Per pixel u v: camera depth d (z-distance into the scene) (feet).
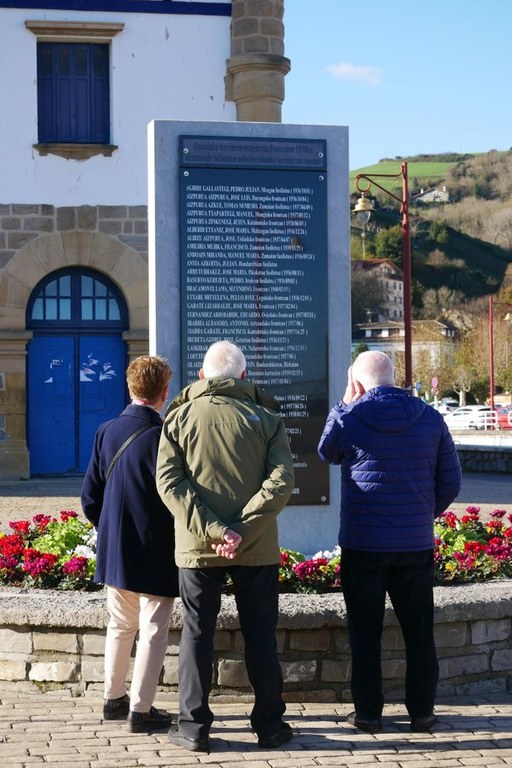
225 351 17.99
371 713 17.88
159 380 18.57
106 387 57.77
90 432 57.67
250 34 56.03
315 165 25.99
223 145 25.55
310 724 18.22
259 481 17.02
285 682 19.39
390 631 19.72
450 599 19.92
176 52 57.00
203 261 25.40
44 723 17.98
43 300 57.36
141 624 17.90
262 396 17.78
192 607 17.03
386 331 349.20
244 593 17.10
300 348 25.89
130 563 17.61
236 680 19.27
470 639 20.12
